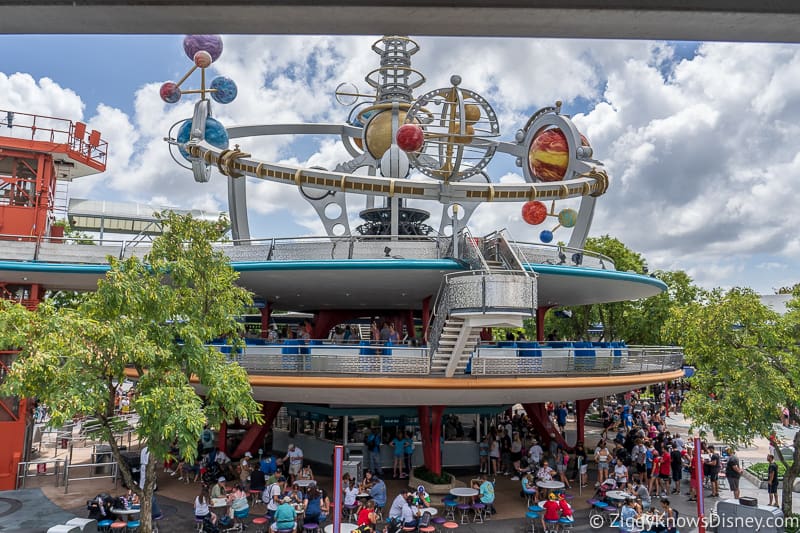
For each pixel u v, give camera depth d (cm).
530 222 3027
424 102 2980
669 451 2647
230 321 1817
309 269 2559
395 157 3212
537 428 3050
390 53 4019
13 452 2669
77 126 3284
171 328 1614
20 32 285
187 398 1495
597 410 4866
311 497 1961
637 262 5300
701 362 2041
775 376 1850
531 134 3788
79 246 2914
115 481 2658
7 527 2073
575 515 2239
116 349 1472
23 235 2973
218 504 2042
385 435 2916
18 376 1377
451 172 3011
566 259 2930
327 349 2475
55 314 1455
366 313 4084
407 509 1927
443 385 2245
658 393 5603
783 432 3544
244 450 2848
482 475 2803
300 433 3198
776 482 2323
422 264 2495
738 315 1912
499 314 2023
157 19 271
